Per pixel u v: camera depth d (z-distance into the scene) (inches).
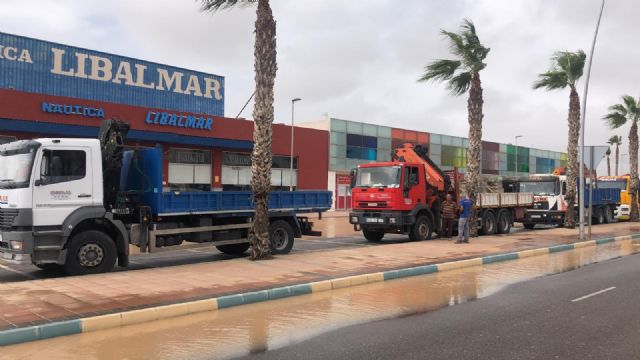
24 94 937.5
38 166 412.5
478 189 825.5
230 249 600.1
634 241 826.2
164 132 1152.8
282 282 389.1
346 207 1771.7
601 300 356.2
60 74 1103.0
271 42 503.5
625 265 543.5
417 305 340.5
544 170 2910.9
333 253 572.4
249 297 343.3
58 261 417.1
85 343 250.8
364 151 1838.1
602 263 559.2
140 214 469.7
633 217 1320.1
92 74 1152.8
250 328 281.0
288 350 240.8
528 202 970.7
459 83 826.2
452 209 759.7
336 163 1733.5
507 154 2598.4
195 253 620.4
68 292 341.4
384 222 725.9
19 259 407.2
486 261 549.6
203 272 432.1
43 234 410.9
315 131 1656.0
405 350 239.9
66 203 422.6
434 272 484.7
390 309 328.5
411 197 734.5
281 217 577.9
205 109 1360.7
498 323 291.0
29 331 253.4
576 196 1103.0
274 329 279.0
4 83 1024.2
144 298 326.3
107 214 440.5
